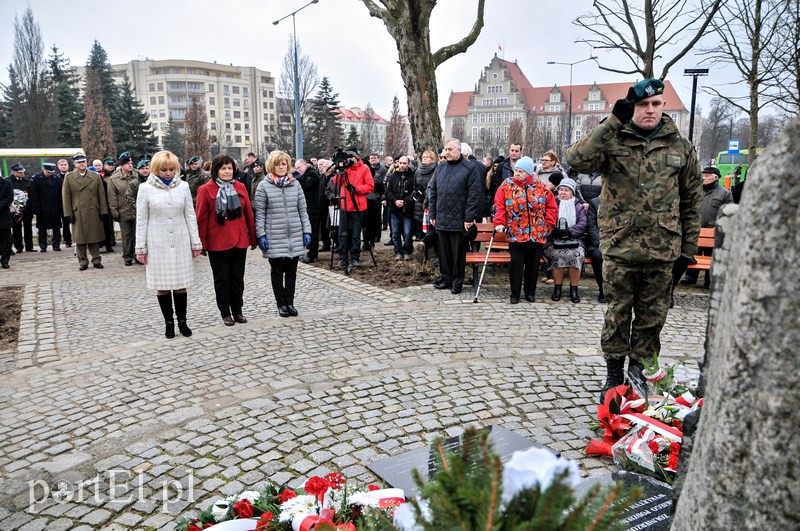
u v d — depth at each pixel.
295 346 5.70
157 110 111.88
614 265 3.98
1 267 10.91
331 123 55.47
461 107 118.75
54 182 13.11
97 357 5.56
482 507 1.12
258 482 3.27
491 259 8.01
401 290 8.25
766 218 1.13
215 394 4.54
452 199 7.75
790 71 9.71
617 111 3.66
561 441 3.64
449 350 5.48
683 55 9.55
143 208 5.86
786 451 1.10
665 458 2.88
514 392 4.45
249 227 6.68
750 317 1.15
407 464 3.24
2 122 49.06
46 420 4.18
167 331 6.09
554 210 7.21
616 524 1.20
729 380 1.19
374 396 4.41
